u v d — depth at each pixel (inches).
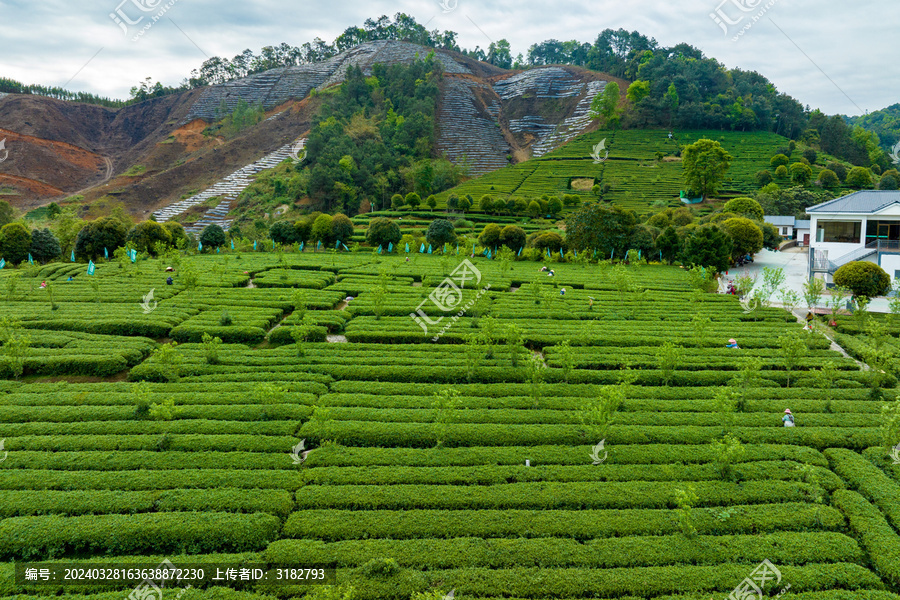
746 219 2637.8
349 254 2753.4
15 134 6653.5
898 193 2080.5
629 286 1921.8
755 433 927.7
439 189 5251.0
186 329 1373.0
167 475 786.8
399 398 1040.8
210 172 6368.1
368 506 747.4
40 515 707.4
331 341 1405.0
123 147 7780.5
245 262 2333.9
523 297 1786.4
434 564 641.6
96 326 1381.6
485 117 7401.6
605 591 608.7
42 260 2466.8
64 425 904.9
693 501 724.0
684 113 5989.2
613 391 922.1
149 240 2566.4
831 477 813.2
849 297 1780.3
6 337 1194.0
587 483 791.7
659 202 4173.2
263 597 591.8
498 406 1034.7
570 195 4407.0
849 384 1148.5
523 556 653.3
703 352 1314.0
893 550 666.8
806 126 6195.9
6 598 585.3
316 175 4753.9
